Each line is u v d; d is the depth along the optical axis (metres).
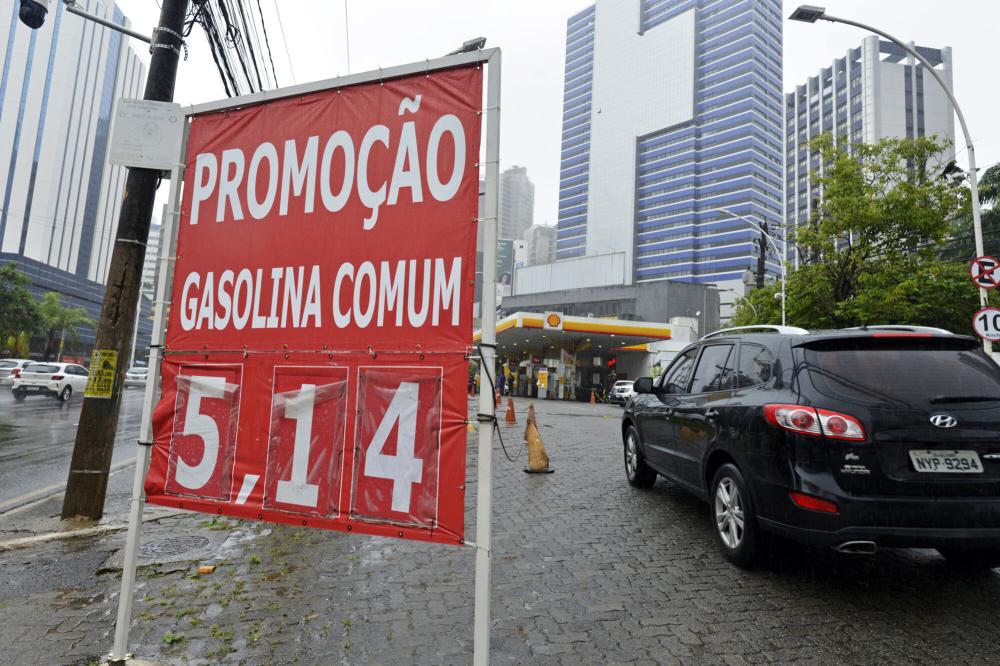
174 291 3.02
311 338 2.68
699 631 3.00
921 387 3.34
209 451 2.80
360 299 2.61
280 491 2.64
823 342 3.67
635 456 6.55
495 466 8.12
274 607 3.29
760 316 23.23
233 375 2.81
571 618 3.16
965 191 15.95
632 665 2.65
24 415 14.88
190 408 2.86
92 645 2.82
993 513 3.08
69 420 13.89
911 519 3.07
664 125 136.50
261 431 2.72
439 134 2.53
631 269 138.00
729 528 4.09
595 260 82.31
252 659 2.69
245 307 2.84
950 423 3.17
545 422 16.38
